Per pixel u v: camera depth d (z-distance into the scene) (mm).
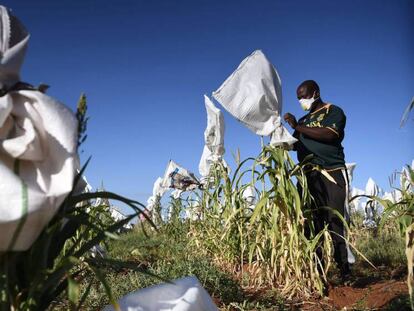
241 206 4996
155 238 8430
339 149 4504
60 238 1569
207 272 4164
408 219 2955
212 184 6547
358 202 14164
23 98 1397
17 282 1484
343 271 4496
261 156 4379
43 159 1370
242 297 3891
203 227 6328
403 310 3295
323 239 4445
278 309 3590
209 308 1872
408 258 2529
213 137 6980
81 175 1560
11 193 1252
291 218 4078
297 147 4730
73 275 1638
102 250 2818
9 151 1332
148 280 4199
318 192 4488
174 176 7141
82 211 1641
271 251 4375
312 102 4727
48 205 1303
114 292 3893
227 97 4285
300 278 4027
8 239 1269
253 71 4320
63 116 1384
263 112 4305
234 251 5246
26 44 1541
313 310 3617
